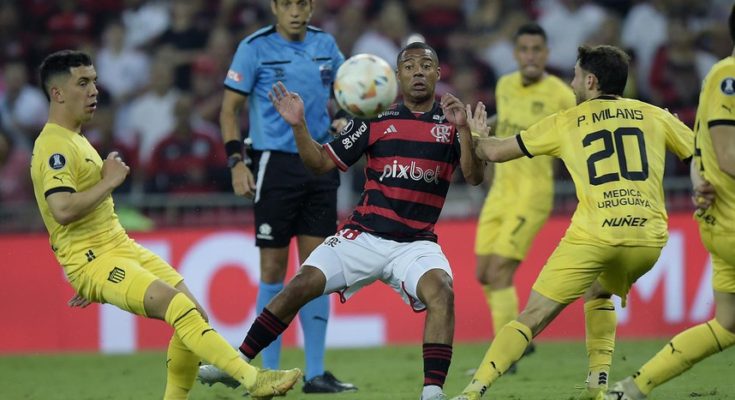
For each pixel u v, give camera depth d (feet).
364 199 74.13
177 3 171.12
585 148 71.05
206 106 160.56
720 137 63.87
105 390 97.55
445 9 173.99
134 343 133.49
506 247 103.76
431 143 73.05
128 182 157.17
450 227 133.59
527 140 72.02
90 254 69.62
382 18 169.68
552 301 70.33
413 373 103.81
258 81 92.27
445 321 69.15
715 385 86.69
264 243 91.71
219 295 132.57
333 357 120.06
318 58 93.45
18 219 139.13
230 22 170.71
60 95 70.44
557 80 107.76
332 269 71.92
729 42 170.30
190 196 138.41
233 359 67.21
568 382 90.99
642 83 167.32
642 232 69.41
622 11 175.73
